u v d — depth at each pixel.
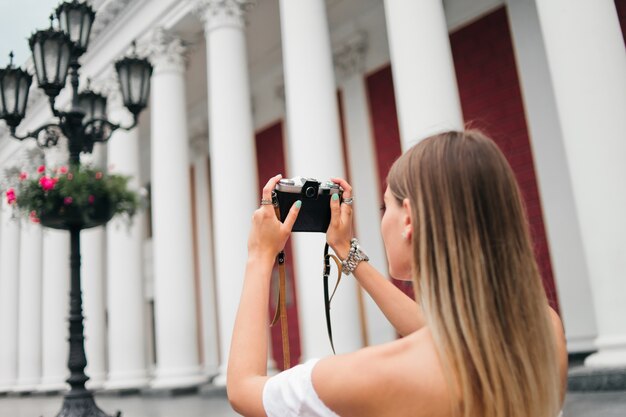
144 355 14.83
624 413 5.14
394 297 1.56
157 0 14.41
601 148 6.68
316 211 1.54
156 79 14.01
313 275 9.20
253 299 1.25
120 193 7.50
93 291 17.64
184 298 12.88
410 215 1.18
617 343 6.53
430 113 7.95
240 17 12.45
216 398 11.18
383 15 14.80
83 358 7.01
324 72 9.92
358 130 15.15
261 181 18.38
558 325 1.26
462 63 12.97
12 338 24.02
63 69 7.29
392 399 0.98
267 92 18.41
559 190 11.14
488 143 1.16
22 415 11.87
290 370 1.12
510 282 1.05
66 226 7.32
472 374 1.00
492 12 12.49
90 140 8.02
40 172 7.25
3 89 7.51
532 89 11.66
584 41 6.95
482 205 1.09
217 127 11.72
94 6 15.91
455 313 1.02
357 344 9.05
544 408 1.00
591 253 6.81
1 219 25.03
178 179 13.43
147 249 23.41
